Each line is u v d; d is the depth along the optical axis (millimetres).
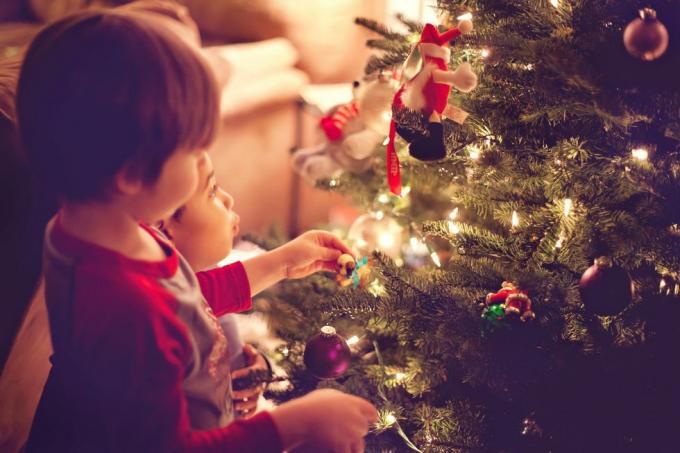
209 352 1151
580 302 1401
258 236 1928
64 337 1046
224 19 2768
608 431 1305
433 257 1596
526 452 1354
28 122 1000
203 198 1298
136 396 1017
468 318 1366
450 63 1445
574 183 1362
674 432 1294
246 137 2613
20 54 1433
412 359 1574
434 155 1271
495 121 1416
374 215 1884
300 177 2842
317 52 2779
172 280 1104
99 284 1029
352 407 1141
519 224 1440
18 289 1209
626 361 1349
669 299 1369
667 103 1268
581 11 1300
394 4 2928
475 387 1492
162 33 1004
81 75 977
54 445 1091
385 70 1640
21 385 1327
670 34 1254
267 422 1092
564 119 1352
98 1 2793
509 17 1399
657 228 1346
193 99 1004
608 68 1250
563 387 1346
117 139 984
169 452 1029
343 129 1854
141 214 1045
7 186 1177
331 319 1592
